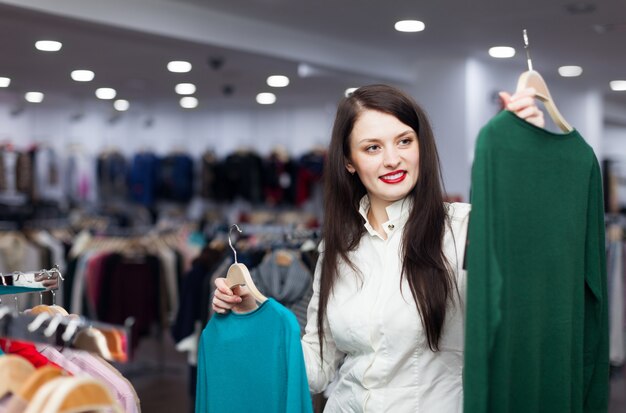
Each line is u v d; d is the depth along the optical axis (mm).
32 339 1637
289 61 6672
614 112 11266
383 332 2018
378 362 2035
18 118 11680
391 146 2002
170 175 12188
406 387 2029
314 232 3938
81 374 1795
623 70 8172
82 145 12102
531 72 1878
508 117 1755
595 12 5488
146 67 7453
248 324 2025
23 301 2316
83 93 9609
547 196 1834
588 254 1979
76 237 7473
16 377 1454
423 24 6047
